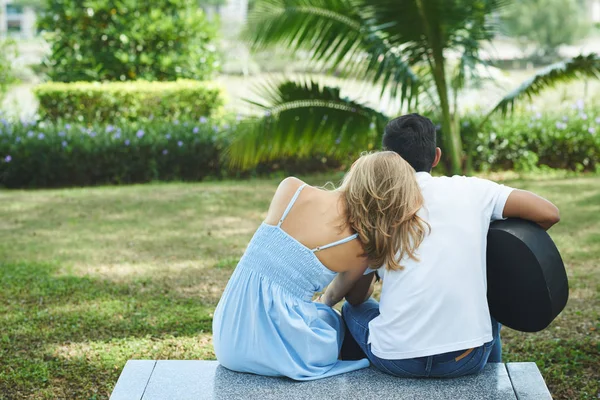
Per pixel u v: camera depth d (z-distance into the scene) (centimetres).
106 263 600
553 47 2756
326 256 288
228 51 1934
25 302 499
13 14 3678
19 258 613
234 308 292
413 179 286
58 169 1048
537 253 282
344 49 887
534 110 1155
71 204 845
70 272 573
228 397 269
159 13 1298
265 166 1092
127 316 474
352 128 935
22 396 361
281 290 289
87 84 1215
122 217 774
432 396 267
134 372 289
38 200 875
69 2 1294
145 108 1209
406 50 866
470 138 1052
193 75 1321
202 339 437
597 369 386
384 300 286
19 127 1077
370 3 827
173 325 459
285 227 291
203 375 288
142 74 1302
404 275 279
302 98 916
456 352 276
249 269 293
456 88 920
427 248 278
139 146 1058
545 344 423
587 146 1064
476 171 1068
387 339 282
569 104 1207
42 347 420
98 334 443
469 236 279
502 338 441
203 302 504
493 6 835
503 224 289
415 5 810
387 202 280
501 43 2775
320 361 291
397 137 306
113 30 1280
